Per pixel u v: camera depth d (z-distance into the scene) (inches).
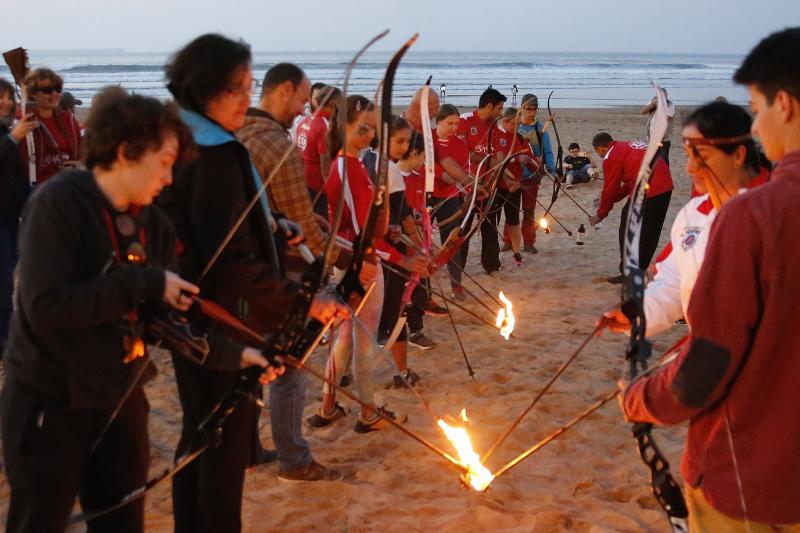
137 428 95.6
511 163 325.7
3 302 207.6
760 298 71.7
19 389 87.1
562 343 243.1
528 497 147.9
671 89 2314.2
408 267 176.9
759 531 76.0
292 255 148.7
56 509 88.8
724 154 91.8
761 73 76.3
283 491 149.5
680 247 94.4
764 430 74.7
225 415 98.3
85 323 82.6
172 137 88.0
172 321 92.4
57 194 84.5
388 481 154.6
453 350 236.1
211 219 100.4
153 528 137.7
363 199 162.2
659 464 88.7
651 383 78.6
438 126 277.1
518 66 4180.6
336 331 177.0
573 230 431.5
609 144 314.3
